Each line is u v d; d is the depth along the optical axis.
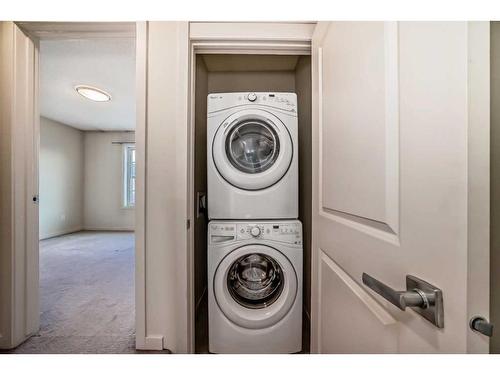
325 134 0.95
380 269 0.57
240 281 1.48
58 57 2.23
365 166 0.63
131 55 2.20
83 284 2.41
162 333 1.34
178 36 1.29
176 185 1.30
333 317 0.88
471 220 0.36
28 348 1.41
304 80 1.84
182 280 1.30
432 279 0.42
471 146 0.37
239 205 1.42
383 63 0.55
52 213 4.62
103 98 3.25
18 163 1.41
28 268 1.47
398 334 0.51
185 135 1.30
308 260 1.72
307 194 1.74
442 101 0.41
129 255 3.48
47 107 3.71
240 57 1.96
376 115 0.58
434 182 0.42
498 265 0.39
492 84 0.39
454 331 0.38
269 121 1.43
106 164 5.34
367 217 0.62
